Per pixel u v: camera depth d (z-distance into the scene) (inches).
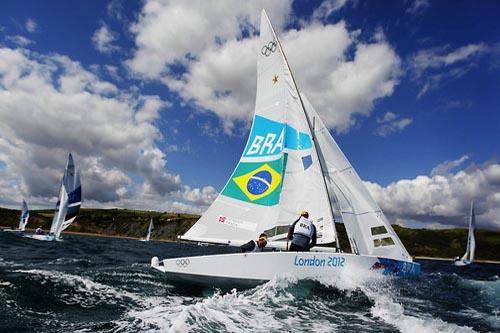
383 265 384.5
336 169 445.4
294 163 437.7
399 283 397.7
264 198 444.1
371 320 252.5
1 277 316.8
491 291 442.6
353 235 426.3
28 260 508.4
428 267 1159.0
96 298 277.6
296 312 263.1
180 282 349.4
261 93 484.4
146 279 373.7
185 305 270.7
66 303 257.8
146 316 228.5
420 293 378.3
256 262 332.2
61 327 202.8
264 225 435.2
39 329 198.4
